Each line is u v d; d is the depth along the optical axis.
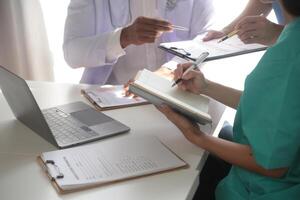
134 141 0.94
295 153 0.77
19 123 1.06
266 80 0.79
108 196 0.73
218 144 0.87
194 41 1.50
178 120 0.91
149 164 0.83
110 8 1.64
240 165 0.85
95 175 0.78
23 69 2.32
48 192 0.73
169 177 0.80
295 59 0.76
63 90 1.32
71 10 1.59
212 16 1.82
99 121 1.05
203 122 0.89
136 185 0.76
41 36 2.26
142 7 1.68
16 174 0.80
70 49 1.55
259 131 0.78
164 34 1.72
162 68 1.39
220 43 1.45
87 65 1.56
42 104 1.19
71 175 0.77
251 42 1.33
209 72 1.47
